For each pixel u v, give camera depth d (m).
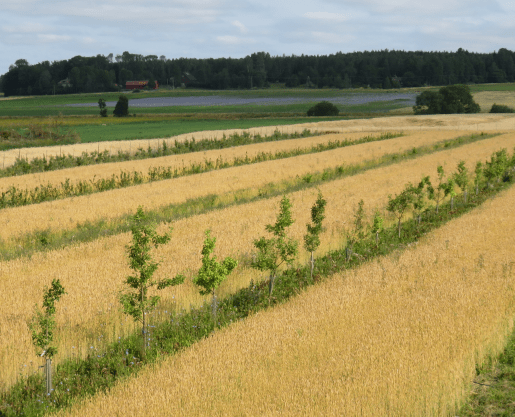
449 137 86.81
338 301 15.05
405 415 9.01
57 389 11.38
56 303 15.91
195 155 68.31
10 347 12.83
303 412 9.08
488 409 9.78
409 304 14.64
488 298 14.88
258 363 11.07
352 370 10.60
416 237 25.31
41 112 186.12
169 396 9.73
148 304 13.60
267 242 17.27
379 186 40.22
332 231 24.94
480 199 35.28
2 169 57.81
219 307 16.34
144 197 37.00
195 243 23.28
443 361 10.82
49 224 29.08
